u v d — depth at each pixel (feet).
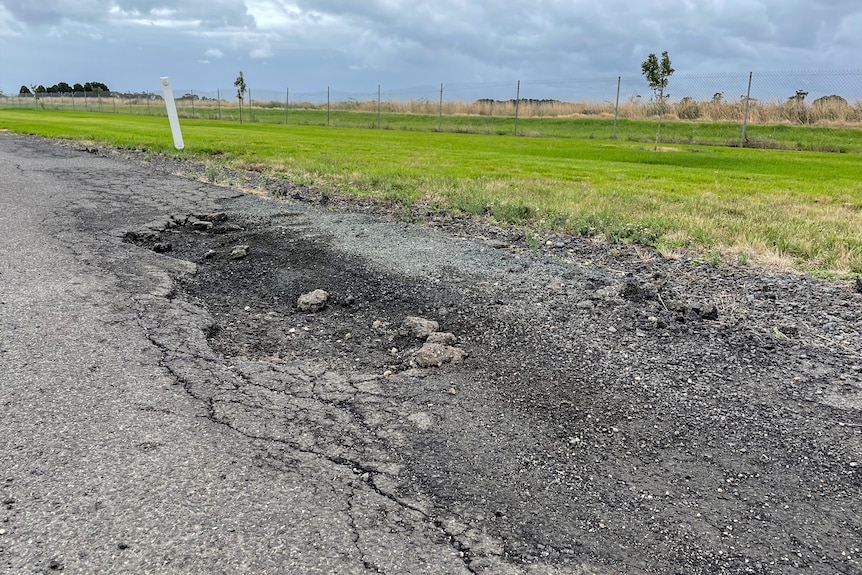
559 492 7.95
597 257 19.60
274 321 13.79
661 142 92.89
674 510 7.68
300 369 11.30
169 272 16.75
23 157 40.37
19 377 10.26
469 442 9.02
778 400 10.47
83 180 31.17
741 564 6.82
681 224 24.04
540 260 18.78
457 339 12.76
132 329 12.58
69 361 10.96
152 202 25.95
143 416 9.27
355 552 6.70
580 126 117.60
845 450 9.09
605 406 10.15
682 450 8.99
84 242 19.17
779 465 8.70
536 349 12.30
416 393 10.46
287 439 8.88
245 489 7.68
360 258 18.43
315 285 16.11
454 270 17.38
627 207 28.35
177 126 49.62
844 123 99.04
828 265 18.74
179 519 7.09
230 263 17.98
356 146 66.08
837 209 30.09
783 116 106.32
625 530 7.29
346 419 9.53
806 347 12.64
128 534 6.82
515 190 32.76
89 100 217.36
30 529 6.84
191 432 8.90
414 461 8.50
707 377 11.23
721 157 66.33
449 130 119.14
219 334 12.91
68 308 13.47
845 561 6.91
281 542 6.79
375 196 29.76
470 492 7.88
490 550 6.87
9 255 17.28
